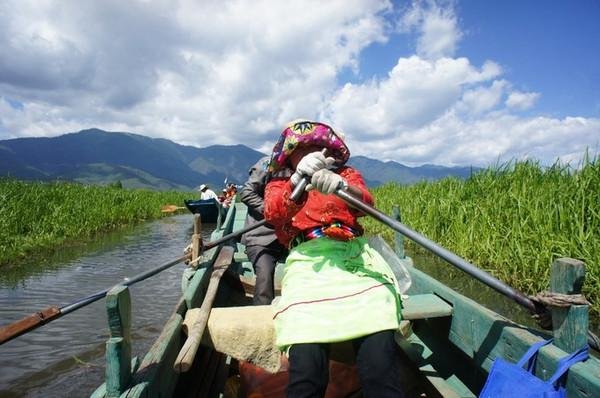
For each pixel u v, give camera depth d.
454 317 2.70
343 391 2.38
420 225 8.79
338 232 2.11
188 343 2.11
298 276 2.03
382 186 14.46
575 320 1.69
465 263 1.87
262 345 2.33
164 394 2.15
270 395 2.37
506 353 2.11
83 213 12.58
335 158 2.28
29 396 3.74
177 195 29.86
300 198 2.00
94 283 6.77
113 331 1.76
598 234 5.11
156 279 6.96
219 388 2.95
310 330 1.80
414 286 3.61
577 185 5.64
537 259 5.30
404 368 2.73
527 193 6.50
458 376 2.76
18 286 6.56
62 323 5.14
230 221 6.90
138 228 14.18
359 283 1.95
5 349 4.49
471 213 7.48
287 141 2.21
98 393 1.85
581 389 1.53
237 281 4.28
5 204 10.66
